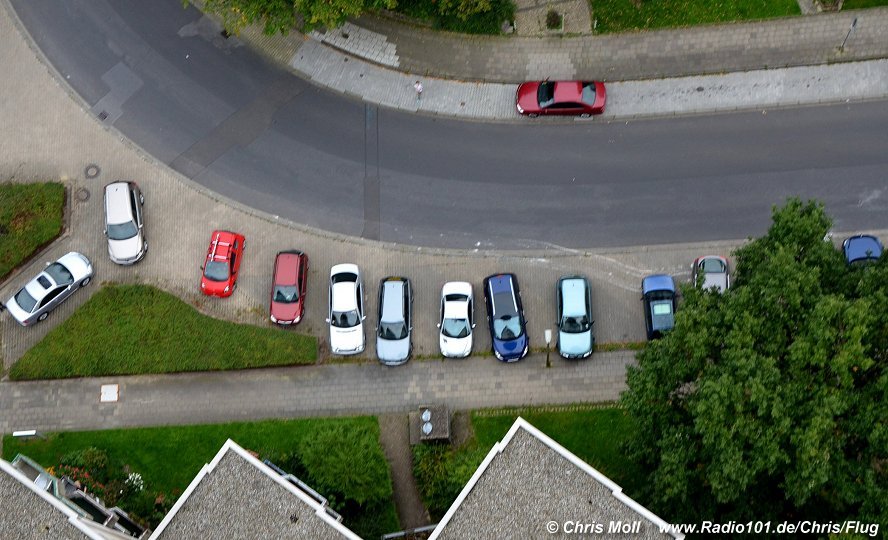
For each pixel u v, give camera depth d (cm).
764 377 3591
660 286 4897
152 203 5275
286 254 5031
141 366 4988
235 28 4941
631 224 5141
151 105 5409
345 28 5425
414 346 5038
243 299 5131
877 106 5188
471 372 4984
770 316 3775
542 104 5191
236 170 5312
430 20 5353
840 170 5125
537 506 3772
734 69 5269
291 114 5366
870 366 3606
